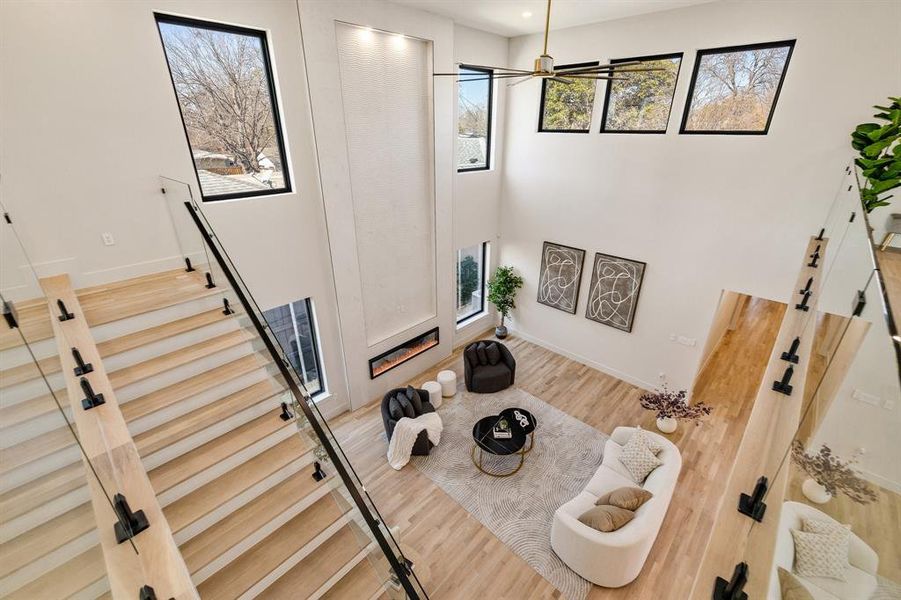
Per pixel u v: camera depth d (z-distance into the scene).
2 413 2.81
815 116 4.68
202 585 3.05
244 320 4.04
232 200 4.70
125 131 3.80
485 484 5.30
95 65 3.54
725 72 5.27
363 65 5.45
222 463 3.54
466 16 5.99
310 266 5.56
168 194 4.16
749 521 1.87
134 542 2.55
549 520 4.80
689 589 4.09
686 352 6.52
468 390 7.16
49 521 2.63
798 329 3.30
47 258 3.63
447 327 7.97
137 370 3.69
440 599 4.00
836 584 1.61
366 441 6.03
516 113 7.60
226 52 4.38
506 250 8.66
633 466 4.83
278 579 3.29
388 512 4.93
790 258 5.20
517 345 8.70
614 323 7.25
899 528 1.51
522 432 5.55
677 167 5.89
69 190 3.63
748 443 2.30
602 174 6.73
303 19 4.62
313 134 5.08
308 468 3.86
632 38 5.89
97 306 3.82
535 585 4.13
